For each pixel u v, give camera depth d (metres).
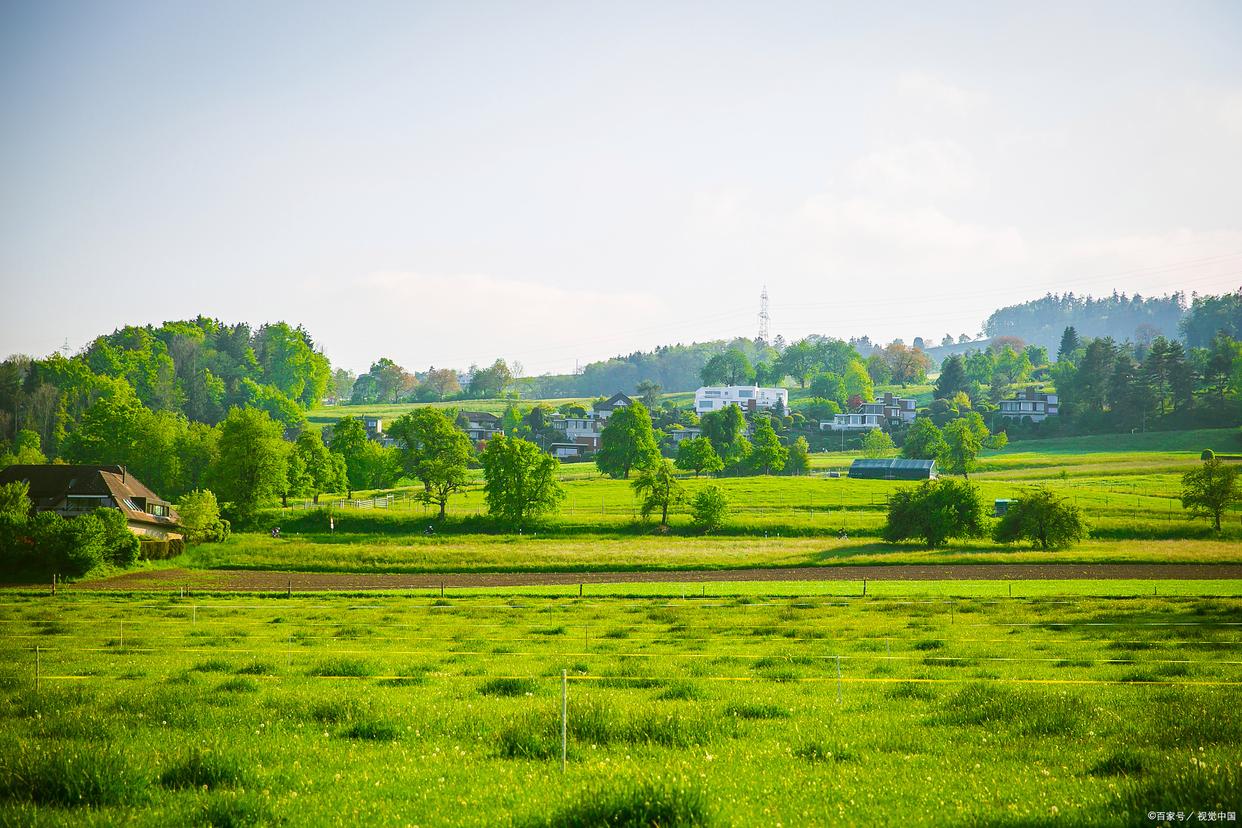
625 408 192.25
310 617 54.97
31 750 15.87
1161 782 13.27
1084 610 54.16
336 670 30.48
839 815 12.88
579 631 46.12
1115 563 88.88
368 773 15.64
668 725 18.89
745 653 36.94
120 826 12.59
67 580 80.75
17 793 14.00
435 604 64.31
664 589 74.19
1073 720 19.31
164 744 17.81
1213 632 41.88
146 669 31.86
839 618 51.03
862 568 88.94
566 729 18.34
